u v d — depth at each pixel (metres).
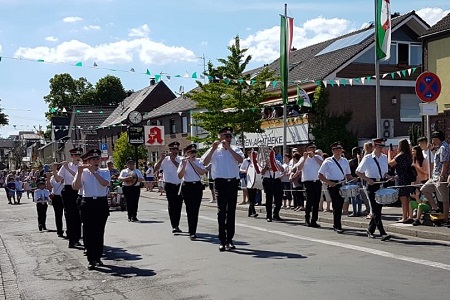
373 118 28.58
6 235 15.14
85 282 8.21
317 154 14.09
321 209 16.45
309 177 13.20
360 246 9.85
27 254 11.38
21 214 23.34
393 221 12.62
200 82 27.44
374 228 10.87
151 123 49.25
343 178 11.89
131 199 16.17
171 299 6.83
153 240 11.86
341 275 7.51
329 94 27.73
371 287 6.77
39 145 92.44
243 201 20.22
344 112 28.00
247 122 26.88
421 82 11.50
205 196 26.56
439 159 11.12
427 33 21.03
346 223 13.36
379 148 10.66
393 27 28.42
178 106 45.09
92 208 9.17
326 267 8.09
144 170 35.38
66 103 79.19
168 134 46.47
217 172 10.04
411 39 29.12
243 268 8.32
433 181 11.27
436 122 20.77
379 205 10.60
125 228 14.36
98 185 9.23
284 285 7.10
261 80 26.48
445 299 6.12
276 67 35.50
